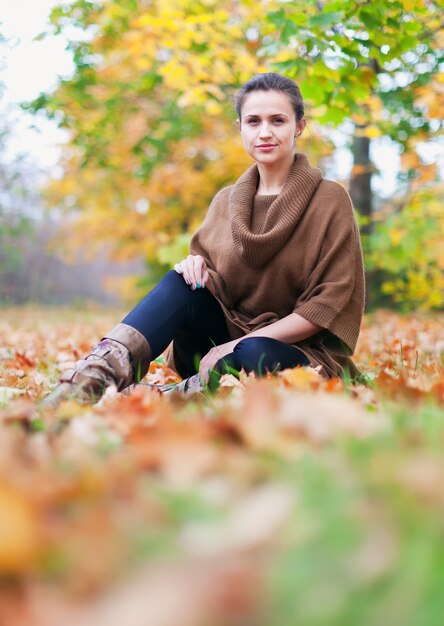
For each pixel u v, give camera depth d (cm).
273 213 276
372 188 952
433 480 103
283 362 261
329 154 1022
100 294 2888
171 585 80
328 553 85
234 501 106
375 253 789
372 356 459
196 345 294
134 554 90
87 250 1839
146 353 261
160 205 1268
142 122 1043
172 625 74
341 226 277
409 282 1084
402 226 757
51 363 438
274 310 289
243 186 289
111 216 1355
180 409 215
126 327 260
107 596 82
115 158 1055
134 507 106
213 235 297
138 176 1105
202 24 609
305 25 427
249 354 257
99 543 92
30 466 134
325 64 427
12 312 1569
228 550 88
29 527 93
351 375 289
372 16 425
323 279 277
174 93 1019
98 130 1001
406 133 732
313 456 124
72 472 126
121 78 983
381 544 86
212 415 193
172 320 270
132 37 701
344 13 431
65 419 200
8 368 393
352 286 275
